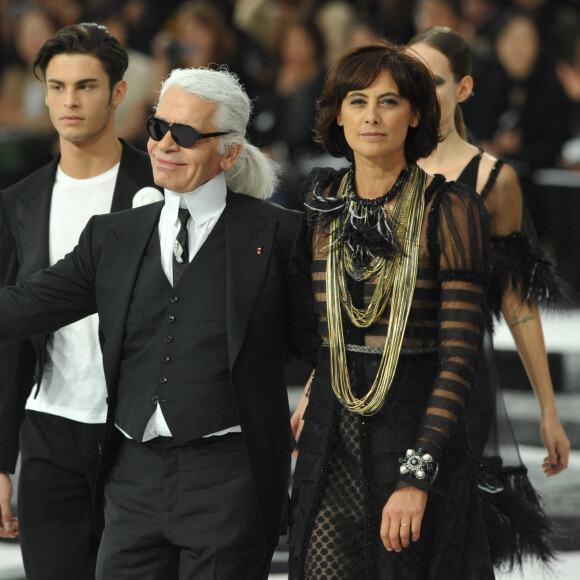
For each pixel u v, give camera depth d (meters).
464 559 11.81
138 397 12.48
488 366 15.70
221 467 12.37
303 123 32.28
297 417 14.64
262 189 13.48
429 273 11.91
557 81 34.84
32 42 38.75
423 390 11.89
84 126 14.41
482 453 15.42
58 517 14.35
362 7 36.19
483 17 35.72
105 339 12.75
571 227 34.59
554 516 20.23
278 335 12.66
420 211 11.97
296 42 33.34
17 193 14.83
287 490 12.88
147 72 31.62
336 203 12.29
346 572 11.82
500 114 34.53
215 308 12.44
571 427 24.66
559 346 30.03
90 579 14.50
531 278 15.68
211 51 33.00
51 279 13.10
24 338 13.30
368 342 11.99
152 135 12.48
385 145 11.94
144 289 12.58
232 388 12.27
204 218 12.70
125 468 12.66
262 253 12.62
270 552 12.62
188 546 12.30
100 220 13.08
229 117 12.51
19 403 14.63
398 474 11.63
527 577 17.86
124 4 37.44
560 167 35.19
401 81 11.87
